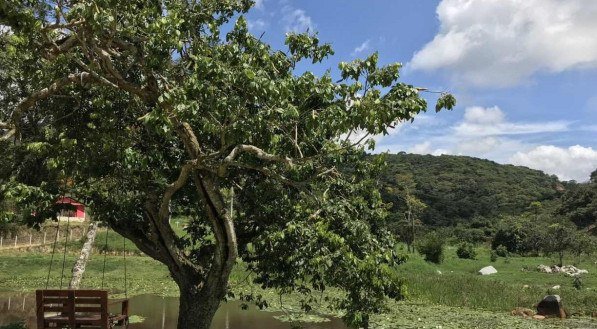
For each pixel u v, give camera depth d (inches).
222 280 306.8
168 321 553.0
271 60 294.0
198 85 235.5
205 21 316.2
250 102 262.8
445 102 256.8
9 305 655.8
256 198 334.6
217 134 278.8
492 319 629.9
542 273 1290.6
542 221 2246.6
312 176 298.5
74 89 335.3
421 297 787.4
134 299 709.9
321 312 611.8
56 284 858.8
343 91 263.9
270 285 342.3
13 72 394.9
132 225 348.8
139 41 270.2
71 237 1385.3
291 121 274.7
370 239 304.3
